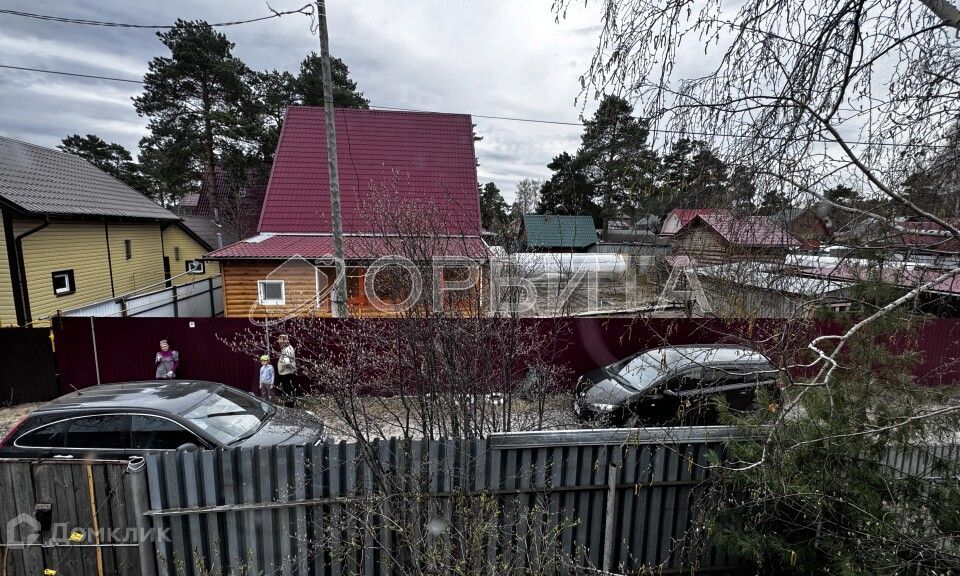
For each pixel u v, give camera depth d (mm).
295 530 3006
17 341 7867
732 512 2939
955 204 2521
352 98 23359
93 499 2869
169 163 22172
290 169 13828
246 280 10484
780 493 2576
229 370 8203
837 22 2158
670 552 3260
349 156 14258
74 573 2906
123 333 8109
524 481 3096
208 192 25844
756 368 3314
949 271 2395
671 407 5527
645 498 3217
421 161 14477
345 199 13375
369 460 3031
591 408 5887
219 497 2934
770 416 3033
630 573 3133
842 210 2635
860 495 2648
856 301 2916
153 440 4363
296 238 12094
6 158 11555
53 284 11062
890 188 2447
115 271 13773
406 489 3021
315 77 22500
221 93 21859
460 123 15578
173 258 18094
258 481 2961
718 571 3260
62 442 4266
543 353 7062
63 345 8039
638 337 8070
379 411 4926
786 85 2357
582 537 3209
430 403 3709
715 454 3086
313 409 5953
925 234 2553
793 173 2436
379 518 3027
